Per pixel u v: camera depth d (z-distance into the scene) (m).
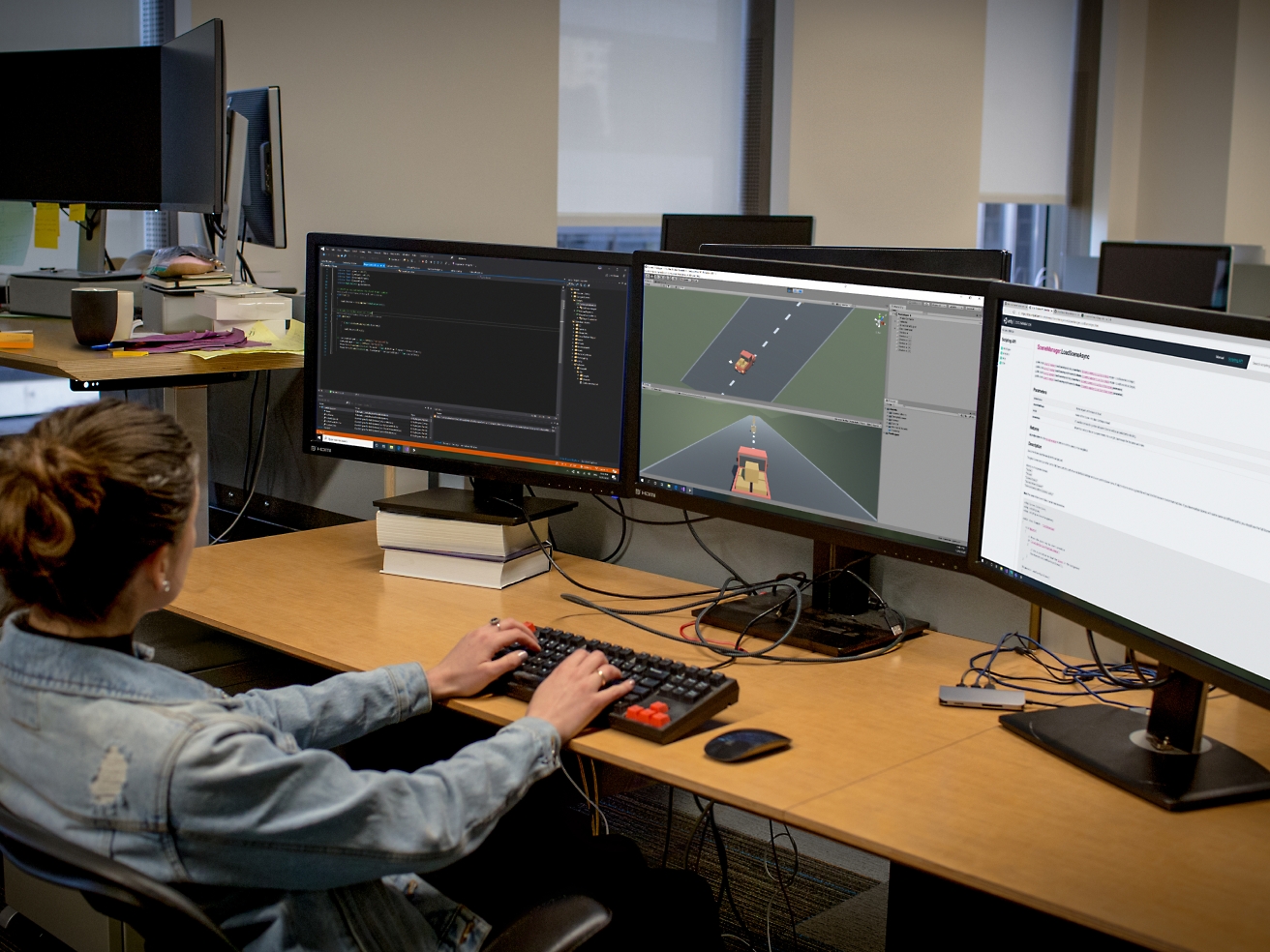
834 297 1.55
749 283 1.63
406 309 1.93
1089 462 1.26
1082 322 1.25
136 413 0.99
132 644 1.04
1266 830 1.10
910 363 1.50
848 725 1.35
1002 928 1.41
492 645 1.44
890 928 1.53
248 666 1.94
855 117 5.00
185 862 0.97
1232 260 3.71
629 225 4.65
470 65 3.97
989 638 1.65
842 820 1.11
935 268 1.82
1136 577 1.20
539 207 4.21
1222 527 1.10
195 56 2.49
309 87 3.67
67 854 0.88
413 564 1.92
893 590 1.75
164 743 0.95
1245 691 1.08
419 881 1.23
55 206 2.83
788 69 4.82
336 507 2.48
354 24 3.73
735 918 2.16
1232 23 5.89
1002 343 1.38
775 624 1.66
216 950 0.91
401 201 3.90
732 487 1.71
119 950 1.68
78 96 2.77
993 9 5.70
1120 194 6.37
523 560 1.91
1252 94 5.97
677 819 2.56
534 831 1.61
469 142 4.01
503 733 1.22
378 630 1.65
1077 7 6.18
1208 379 1.10
